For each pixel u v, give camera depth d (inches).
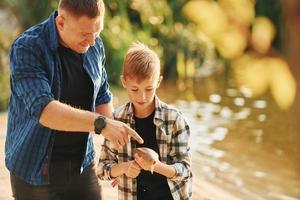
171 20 450.6
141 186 99.8
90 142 103.7
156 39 459.5
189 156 98.9
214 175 247.3
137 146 98.7
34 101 86.8
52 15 94.1
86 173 103.3
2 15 422.6
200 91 412.8
